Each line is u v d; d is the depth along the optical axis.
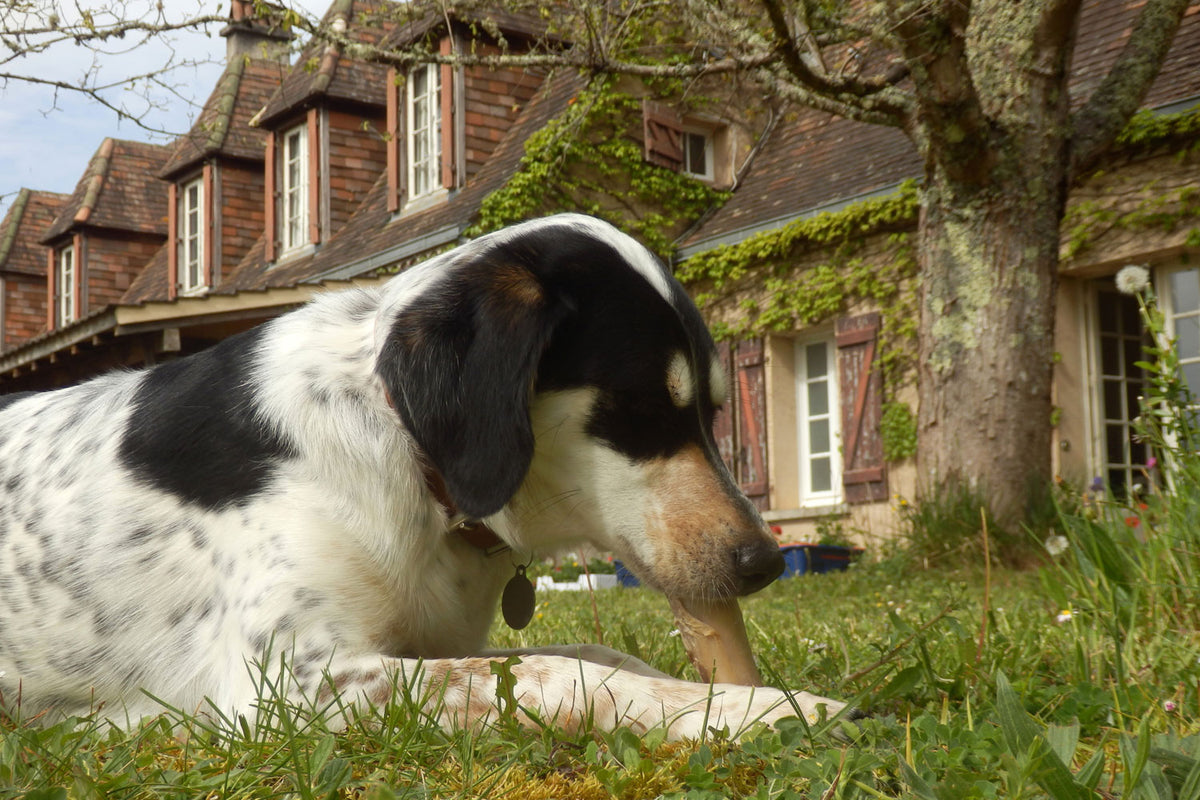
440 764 2.00
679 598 2.57
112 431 2.88
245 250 19.61
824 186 12.43
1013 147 8.17
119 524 2.71
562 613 6.12
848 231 11.48
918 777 1.67
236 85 20.19
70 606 2.72
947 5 7.31
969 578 7.16
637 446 2.58
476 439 2.38
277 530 2.49
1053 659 2.97
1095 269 9.98
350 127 17.11
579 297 2.54
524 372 2.39
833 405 12.34
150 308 11.70
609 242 2.62
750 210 13.16
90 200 22.53
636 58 13.16
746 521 2.54
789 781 1.82
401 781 1.92
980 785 1.68
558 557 2.87
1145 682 2.57
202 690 2.54
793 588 7.81
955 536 8.00
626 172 13.59
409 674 2.32
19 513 2.87
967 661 2.71
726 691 2.24
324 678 2.33
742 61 7.86
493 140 14.98
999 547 7.80
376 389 2.58
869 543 10.94
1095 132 8.39
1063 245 9.96
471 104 14.82
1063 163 8.31
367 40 17.12
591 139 13.38
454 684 2.29
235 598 2.49
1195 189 9.25
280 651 2.39
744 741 2.02
